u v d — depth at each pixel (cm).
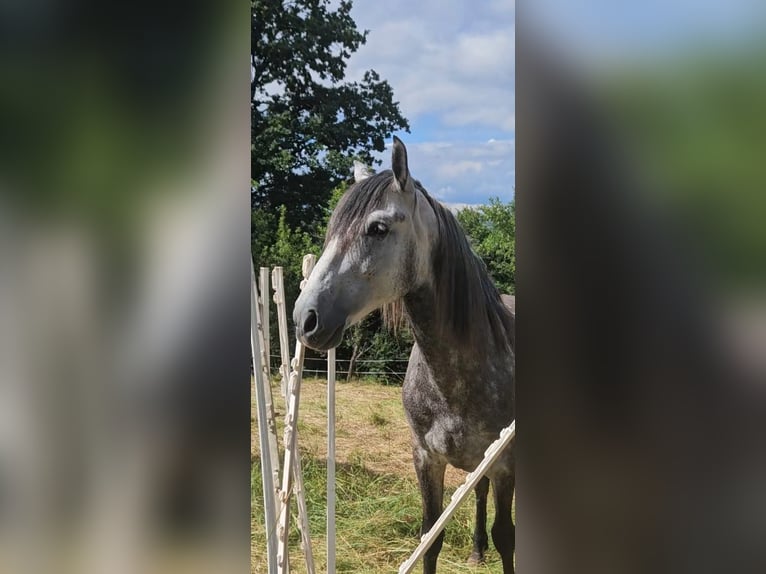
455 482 344
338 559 280
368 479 337
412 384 226
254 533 277
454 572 270
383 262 198
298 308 191
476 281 219
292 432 171
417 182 218
